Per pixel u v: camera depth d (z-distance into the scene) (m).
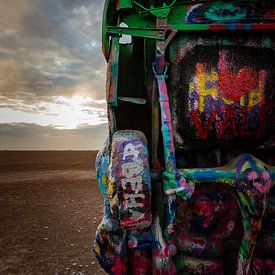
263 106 1.75
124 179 1.68
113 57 1.93
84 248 4.74
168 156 1.69
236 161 1.76
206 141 1.80
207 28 1.74
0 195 8.68
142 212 1.67
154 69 1.81
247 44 1.75
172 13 1.79
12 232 5.50
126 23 1.87
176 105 1.79
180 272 1.97
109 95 1.93
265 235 1.94
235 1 1.74
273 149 1.88
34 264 4.21
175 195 1.68
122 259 1.87
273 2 1.75
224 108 1.73
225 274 1.97
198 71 1.75
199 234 1.94
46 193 8.95
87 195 8.64
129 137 1.83
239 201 1.75
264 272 1.95
